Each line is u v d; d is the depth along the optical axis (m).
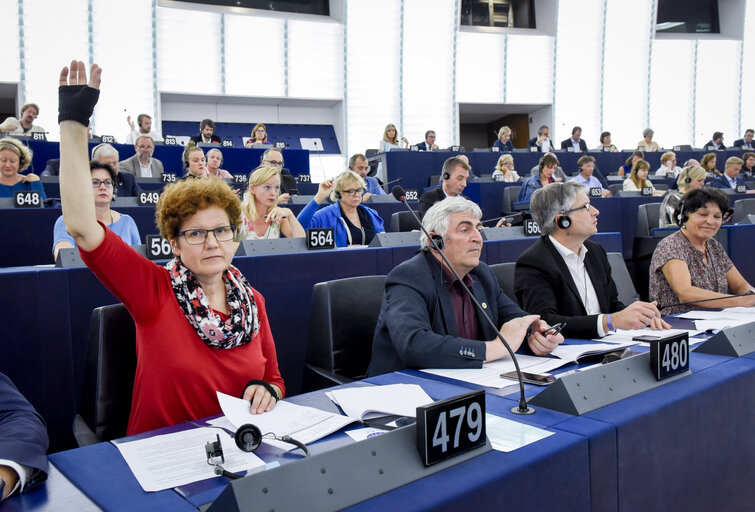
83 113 1.14
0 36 9.49
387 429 1.02
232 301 1.34
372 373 1.72
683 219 2.50
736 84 14.26
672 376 1.21
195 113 11.63
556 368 1.41
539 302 2.02
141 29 10.45
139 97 10.59
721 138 11.44
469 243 1.71
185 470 0.85
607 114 13.70
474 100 12.95
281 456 0.90
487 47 12.87
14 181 4.05
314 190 7.11
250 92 11.45
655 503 1.04
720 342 1.42
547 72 13.30
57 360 2.18
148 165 6.13
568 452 0.88
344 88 12.08
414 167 7.89
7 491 0.77
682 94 14.02
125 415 1.39
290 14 11.74
